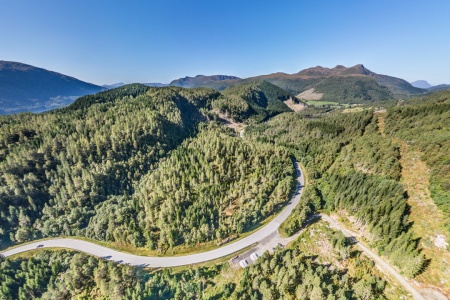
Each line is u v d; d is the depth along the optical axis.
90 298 71.88
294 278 65.88
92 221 105.94
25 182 118.25
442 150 91.19
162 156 151.12
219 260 81.19
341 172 118.12
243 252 83.50
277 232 91.88
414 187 86.81
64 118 170.75
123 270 74.38
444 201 74.38
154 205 102.94
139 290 68.06
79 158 130.00
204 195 103.75
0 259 87.94
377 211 81.75
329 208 100.00
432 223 72.06
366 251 76.62
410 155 101.94
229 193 106.94
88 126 157.38
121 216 97.75
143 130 157.25
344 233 86.31
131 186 129.50
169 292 70.56
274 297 64.12
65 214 110.94
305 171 138.00
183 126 198.38
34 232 103.69
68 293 74.81
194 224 91.88
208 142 148.62
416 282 63.47
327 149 144.88
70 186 117.69
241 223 91.38
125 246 92.12
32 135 151.88
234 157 130.38
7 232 105.50
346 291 63.47
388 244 73.75
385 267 70.00
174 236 88.06
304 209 95.44
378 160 106.94
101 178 125.50
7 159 122.81
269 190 109.88
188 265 80.50
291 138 191.12
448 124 111.06
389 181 92.31
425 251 67.06
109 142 142.75
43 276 80.31
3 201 110.38
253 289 67.69
